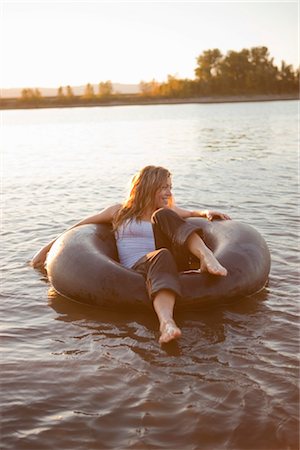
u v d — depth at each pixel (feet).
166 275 13.42
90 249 15.49
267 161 43.34
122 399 10.25
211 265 14.05
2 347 12.46
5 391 10.55
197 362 11.58
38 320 13.99
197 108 222.28
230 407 9.90
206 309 14.33
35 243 20.65
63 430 9.36
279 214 24.47
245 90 356.38
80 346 12.48
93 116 168.76
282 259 18.15
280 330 13.06
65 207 27.04
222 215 18.01
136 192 15.78
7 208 27.09
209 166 41.60
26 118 168.55
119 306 14.25
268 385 10.57
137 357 11.87
